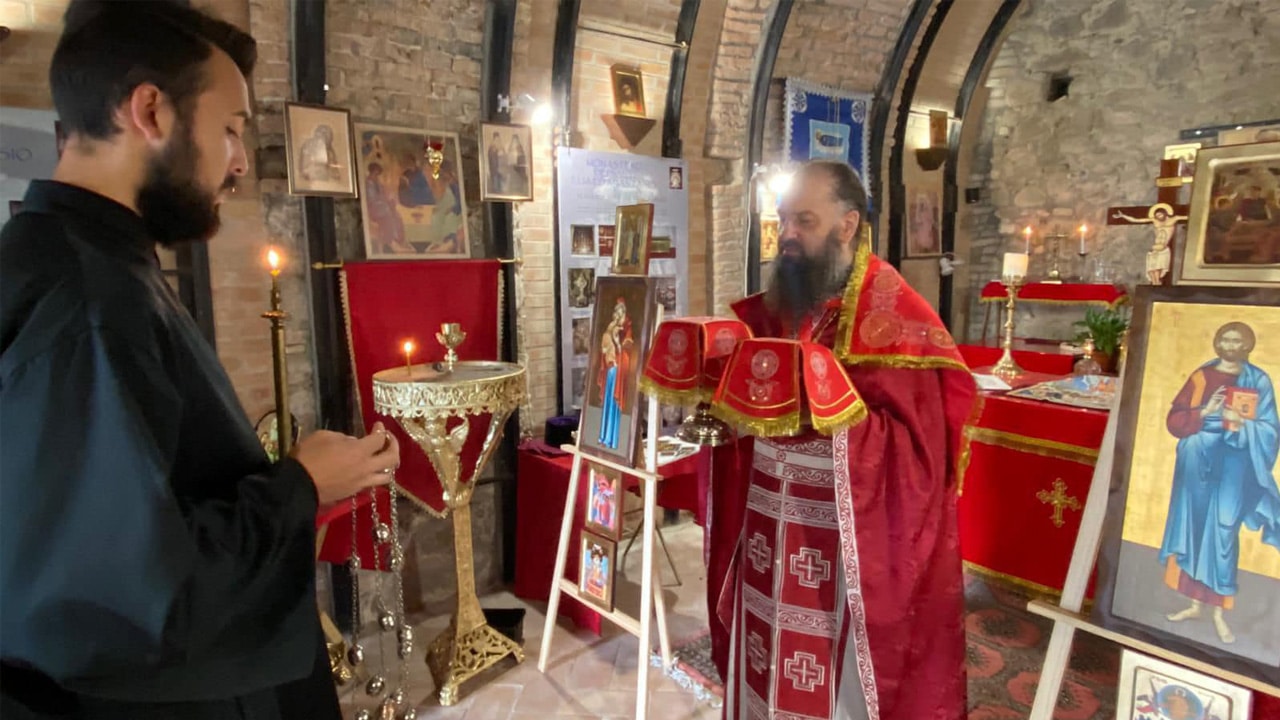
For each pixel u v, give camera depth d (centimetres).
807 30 443
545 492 317
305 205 278
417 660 281
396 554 214
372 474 108
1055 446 276
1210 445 132
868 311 175
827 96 465
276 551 91
